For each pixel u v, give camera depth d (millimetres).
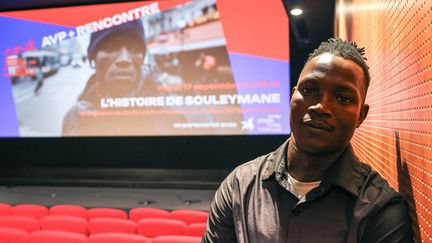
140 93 6844
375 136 1675
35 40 6992
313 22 6754
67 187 7566
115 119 6941
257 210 972
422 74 866
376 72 1604
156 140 7801
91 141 7938
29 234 2896
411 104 975
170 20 6684
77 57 6934
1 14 7016
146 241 2750
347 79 870
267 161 1037
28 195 6699
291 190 937
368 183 911
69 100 7027
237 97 6605
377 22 1541
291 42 7734
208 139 7691
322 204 899
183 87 6730
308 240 890
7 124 7211
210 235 1074
